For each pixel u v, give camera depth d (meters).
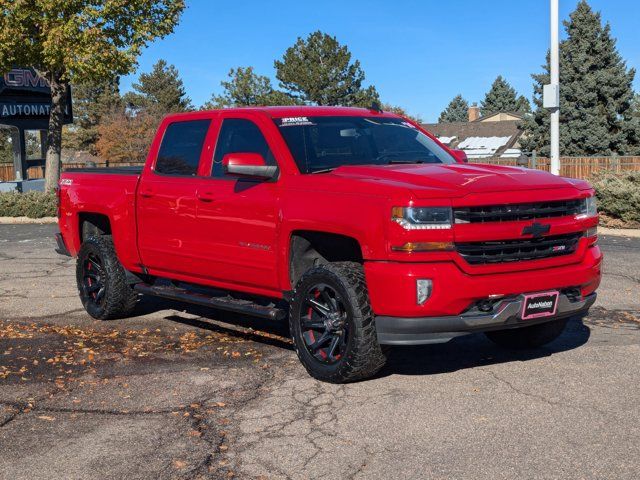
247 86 59.59
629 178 17.41
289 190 6.09
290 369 6.22
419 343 5.37
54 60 24.50
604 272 10.68
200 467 4.36
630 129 43.88
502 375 5.89
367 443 4.62
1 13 23.88
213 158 6.96
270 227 6.20
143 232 7.55
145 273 7.80
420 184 5.47
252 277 6.47
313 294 5.90
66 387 5.88
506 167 6.27
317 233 5.98
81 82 25.05
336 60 55.72
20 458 4.55
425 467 4.26
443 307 5.28
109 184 8.05
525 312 5.54
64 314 8.63
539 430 4.74
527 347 6.69
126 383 5.95
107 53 24.17
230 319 8.20
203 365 6.41
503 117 92.62
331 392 5.60
